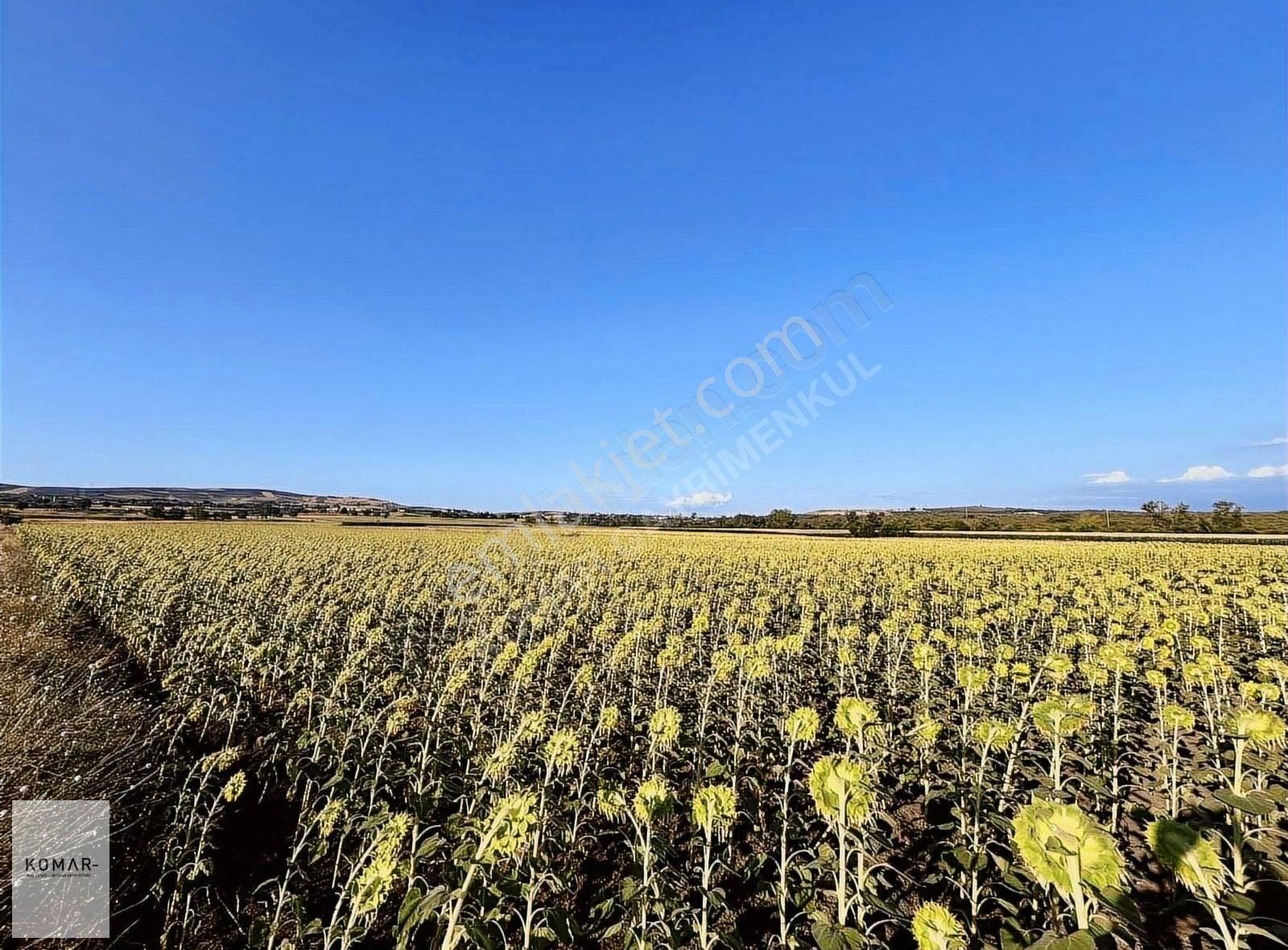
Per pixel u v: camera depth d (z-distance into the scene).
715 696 9.00
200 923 4.34
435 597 18.22
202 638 10.04
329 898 4.69
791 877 4.45
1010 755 5.70
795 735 4.64
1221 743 6.74
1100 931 2.23
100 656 10.82
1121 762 6.51
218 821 5.45
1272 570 23.34
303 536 43.12
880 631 14.49
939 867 4.71
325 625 13.45
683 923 4.00
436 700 8.94
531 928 3.41
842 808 3.29
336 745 6.78
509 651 8.54
